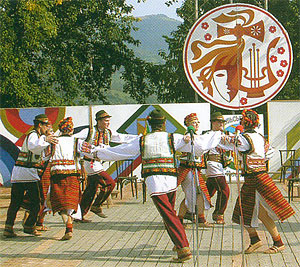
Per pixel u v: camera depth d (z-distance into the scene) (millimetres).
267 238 6727
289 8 20750
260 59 14062
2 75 17688
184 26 20859
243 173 6004
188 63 14117
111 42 22016
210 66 14070
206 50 14094
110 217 8562
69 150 7008
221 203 7723
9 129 12594
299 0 20672
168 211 5695
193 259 5387
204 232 7156
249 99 14086
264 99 14062
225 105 14070
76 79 22328
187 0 20766
